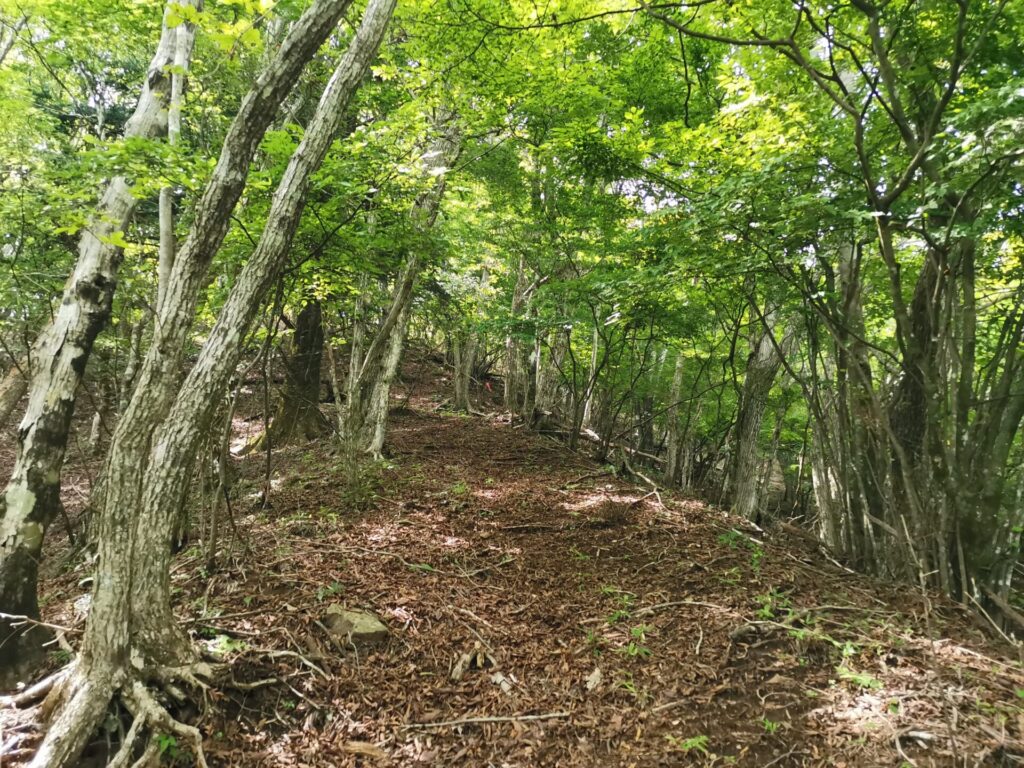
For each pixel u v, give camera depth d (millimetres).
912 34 4297
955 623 3877
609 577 4516
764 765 2648
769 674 3295
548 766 2668
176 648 2754
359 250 5129
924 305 4898
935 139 3584
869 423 5039
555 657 3451
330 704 2986
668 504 6500
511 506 6180
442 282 11273
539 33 6281
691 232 4652
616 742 2807
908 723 2764
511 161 8758
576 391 9828
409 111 5402
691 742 2754
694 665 3357
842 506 5348
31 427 3736
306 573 4223
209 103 5922
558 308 9031
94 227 3914
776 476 13320
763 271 4996
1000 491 4203
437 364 19875
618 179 6230
